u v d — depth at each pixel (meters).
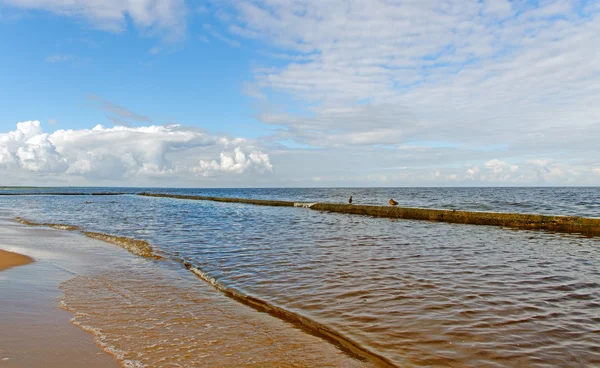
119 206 42.75
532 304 7.13
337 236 16.44
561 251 12.77
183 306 7.25
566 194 72.75
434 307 6.97
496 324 6.16
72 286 8.55
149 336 5.75
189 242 14.91
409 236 16.45
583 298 7.50
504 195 71.69
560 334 5.77
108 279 9.28
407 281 8.73
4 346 5.16
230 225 21.34
